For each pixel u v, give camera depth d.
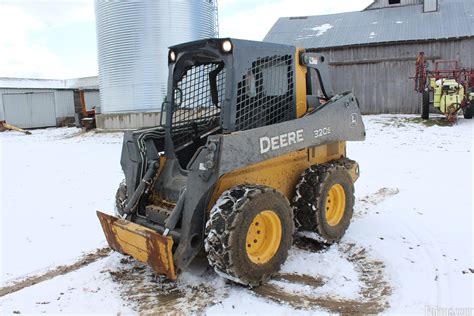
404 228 4.72
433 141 10.91
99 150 12.32
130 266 3.98
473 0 18.94
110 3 16.09
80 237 4.82
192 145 4.19
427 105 14.47
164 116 4.34
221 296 3.36
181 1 16.12
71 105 27.81
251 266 3.32
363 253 4.16
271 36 19.77
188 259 3.34
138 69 16.20
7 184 7.79
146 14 15.84
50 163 10.14
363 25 19.06
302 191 4.16
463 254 3.97
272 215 3.50
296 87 4.19
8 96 25.81
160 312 3.17
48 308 3.29
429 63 16.67
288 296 3.34
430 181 6.76
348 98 4.68
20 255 4.34
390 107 17.52
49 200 6.51
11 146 14.43
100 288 3.58
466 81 14.48
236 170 3.56
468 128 12.68
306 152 4.37
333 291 3.42
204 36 17.11
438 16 18.14
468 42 16.06
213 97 4.26
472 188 6.22
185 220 3.35
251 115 3.75
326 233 4.21
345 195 4.50
